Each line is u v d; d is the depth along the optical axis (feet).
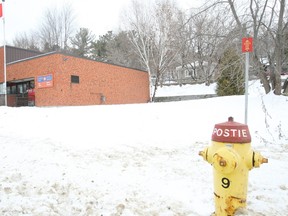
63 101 64.95
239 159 10.73
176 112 38.52
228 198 11.01
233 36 40.47
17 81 78.02
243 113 36.40
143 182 15.67
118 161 19.83
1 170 16.79
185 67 142.61
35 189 14.16
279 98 42.60
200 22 45.73
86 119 34.53
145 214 11.89
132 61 151.02
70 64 67.72
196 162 19.56
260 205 12.59
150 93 109.50
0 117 36.58
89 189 14.38
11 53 85.97
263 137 26.63
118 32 166.91
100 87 77.82
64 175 16.25
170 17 99.55
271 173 17.04
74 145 23.66
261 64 44.32
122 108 42.29
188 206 12.73
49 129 29.78
